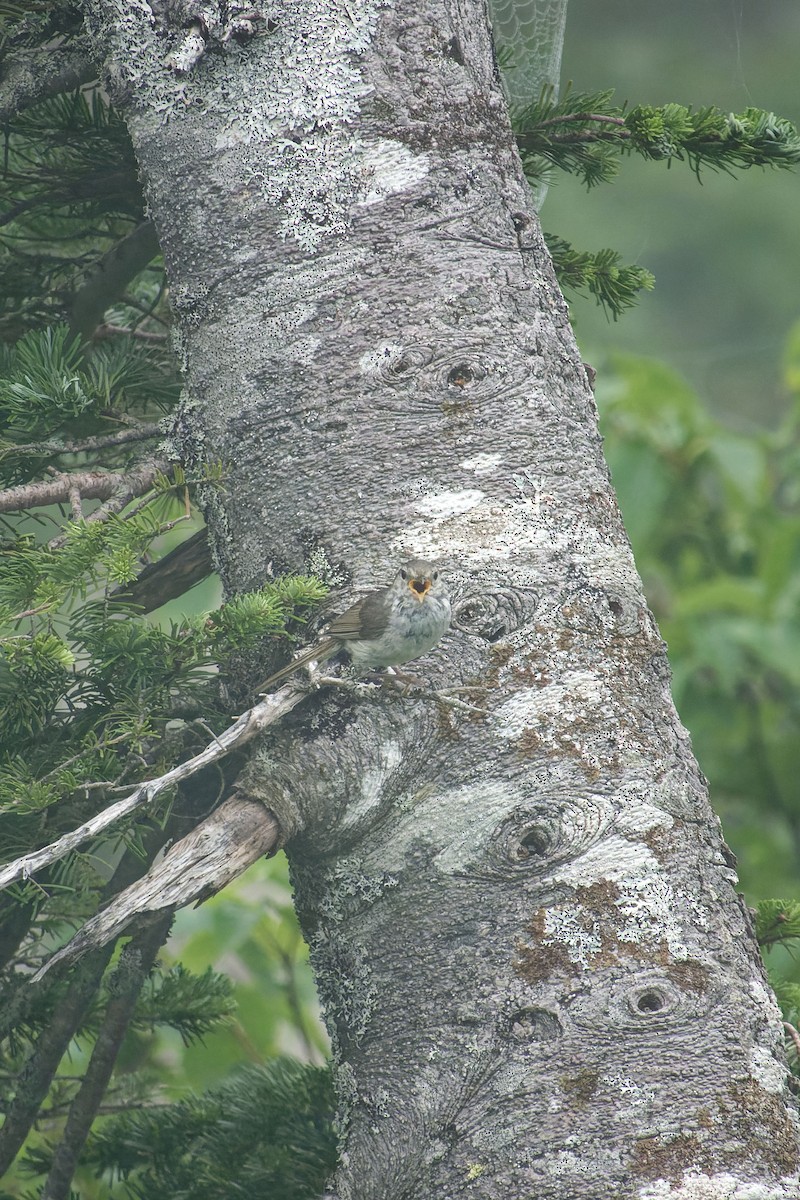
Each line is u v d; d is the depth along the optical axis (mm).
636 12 26500
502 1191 4504
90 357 7367
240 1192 6117
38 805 4848
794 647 9945
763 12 27453
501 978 4766
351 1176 4812
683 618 10312
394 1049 4879
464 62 5965
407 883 4988
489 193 5793
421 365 5473
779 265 26266
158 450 5996
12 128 7168
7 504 5461
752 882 10047
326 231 5641
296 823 4938
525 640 5141
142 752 5379
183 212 5832
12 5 6664
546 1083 4578
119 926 4531
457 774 5023
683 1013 4637
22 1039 6828
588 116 6988
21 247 7992
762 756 10703
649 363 10766
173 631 5348
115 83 5965
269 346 5598
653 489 10422
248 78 5773
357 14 5816
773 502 11664
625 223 25859
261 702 5059
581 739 5027
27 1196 6910
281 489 5508
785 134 6816
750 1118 4516
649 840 4898
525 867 4875
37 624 5398
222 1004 7340
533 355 5602
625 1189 4398
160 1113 6879
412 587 4898
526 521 5309
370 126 5715
